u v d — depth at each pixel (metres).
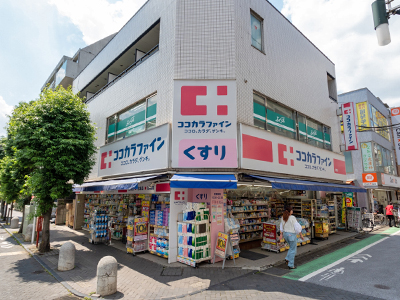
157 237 8.24
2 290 5.68
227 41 8.22
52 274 6.71
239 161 7.42
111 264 5.42
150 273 6.60
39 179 8.41
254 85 9.09
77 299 5.21
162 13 9.48
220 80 7.79
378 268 6.96
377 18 3.37
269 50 10.29
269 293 5.26
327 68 15.27
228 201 8.86
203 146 7.36
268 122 9.81
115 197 12.18
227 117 7.54
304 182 9.23
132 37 11.67
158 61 9.20
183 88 7.72
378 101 22.31
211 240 7.37
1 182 14.45
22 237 12.22
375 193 21.62
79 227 15.09
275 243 8.66
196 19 8.41
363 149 18.86
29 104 10.32
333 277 6.25
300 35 12.83
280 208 12.05
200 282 5.93
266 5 10.63
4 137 13.23
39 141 8.41
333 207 13.42
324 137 13.84
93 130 10.31
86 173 9.50
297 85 11.92
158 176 7.42
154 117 9.21
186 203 7.79
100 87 17.00
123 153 9.95
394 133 23.92
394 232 13.73
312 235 11.29
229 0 8.46
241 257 8.04
